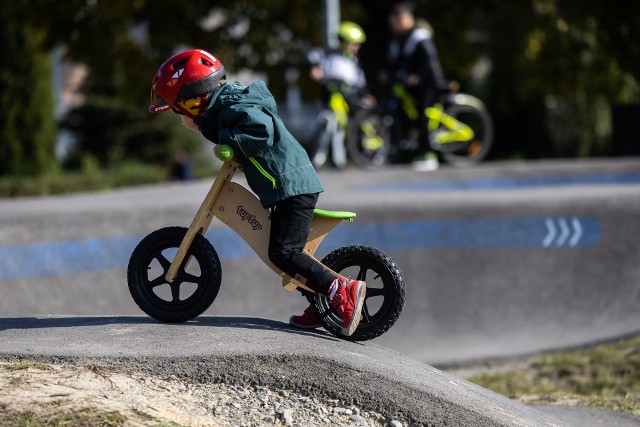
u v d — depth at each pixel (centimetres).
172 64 891
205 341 868
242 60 3991
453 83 2589
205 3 3781
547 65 4269
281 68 4025
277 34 3938
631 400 1191
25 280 1495
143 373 810
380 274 920
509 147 5469
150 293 934
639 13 3803
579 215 1655
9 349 834
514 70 4816
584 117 5269
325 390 804
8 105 3609
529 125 5406
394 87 2488
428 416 788
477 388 922
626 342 1458
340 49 2547
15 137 3628
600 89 4403
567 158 5441
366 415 788
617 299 1553
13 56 3594
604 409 1145
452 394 826
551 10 4084
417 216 1689
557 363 1394
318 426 765
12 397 737
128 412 734
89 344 859
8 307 1441
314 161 2506
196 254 922
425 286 1588
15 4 3559
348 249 922
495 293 1578
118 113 4750
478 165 2608
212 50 3891
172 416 744
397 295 910
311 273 873
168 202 1784
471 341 1505
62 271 1539
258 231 902
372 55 3919
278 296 1575
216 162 5000
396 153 2556
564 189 1891
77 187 3173
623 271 1582
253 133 848
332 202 1702
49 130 3734
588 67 4256
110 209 1675
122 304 1544
